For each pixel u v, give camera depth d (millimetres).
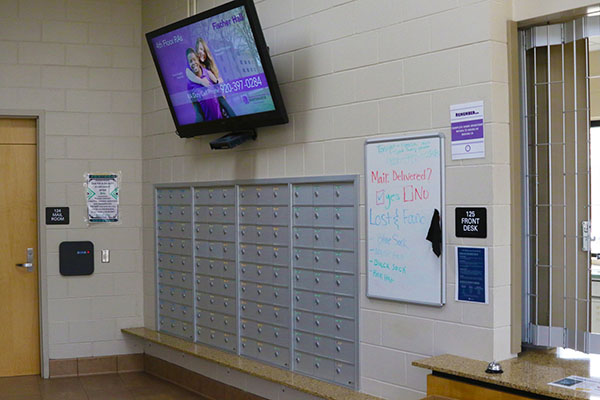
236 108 4742
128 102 6414
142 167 6445
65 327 6207
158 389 5707
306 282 4531
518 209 3547
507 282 3498
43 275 6141
